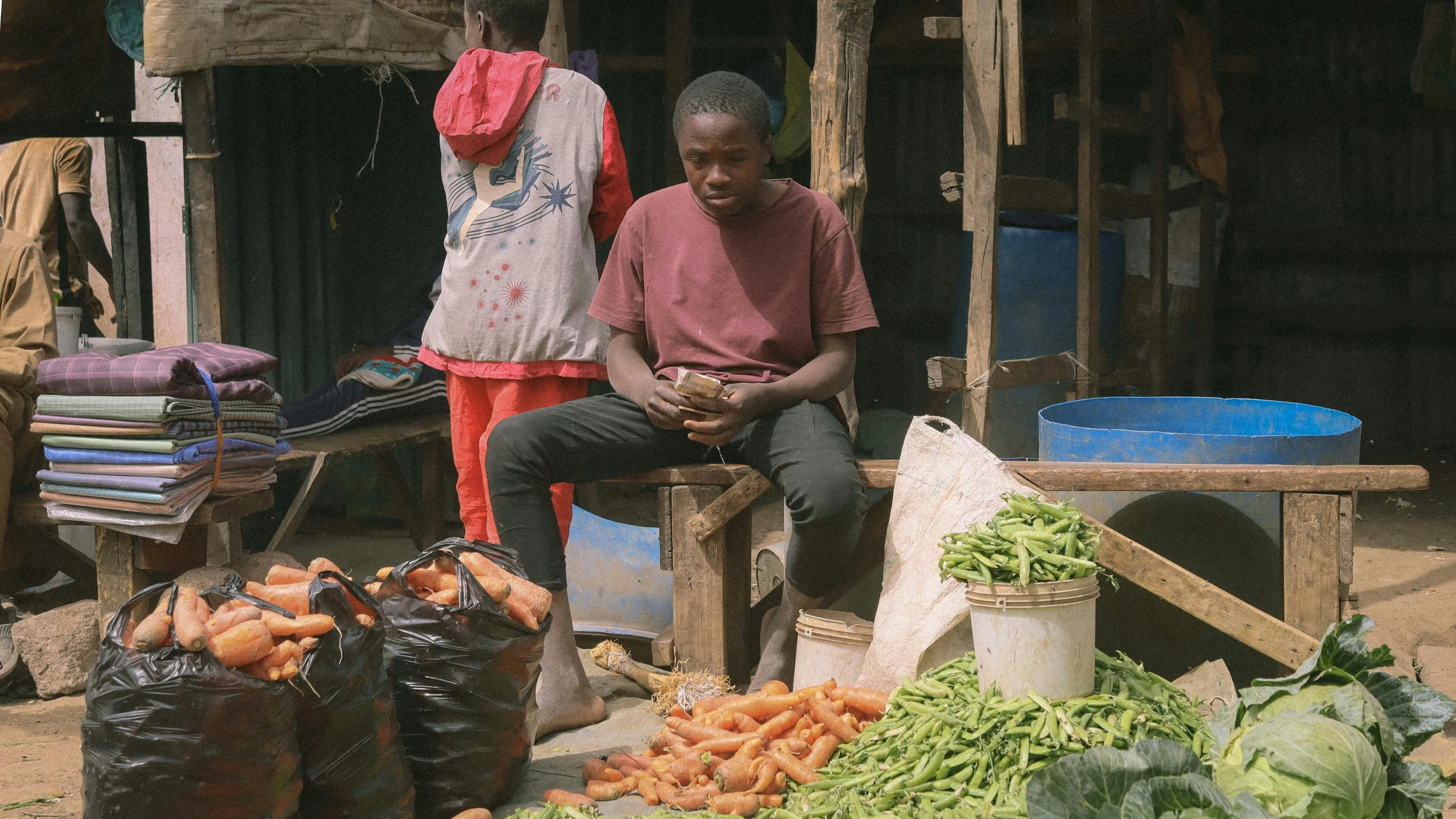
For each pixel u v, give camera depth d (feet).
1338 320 26.66
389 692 9.09
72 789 10.71
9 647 13.84
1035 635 9.54
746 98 11.19
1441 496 23.48
